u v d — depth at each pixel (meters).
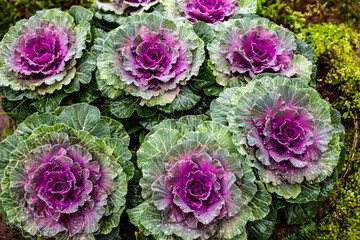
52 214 0.93
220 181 0.93
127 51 1.07
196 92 1.12
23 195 0.94
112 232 0.99
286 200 1.00
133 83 1.08
